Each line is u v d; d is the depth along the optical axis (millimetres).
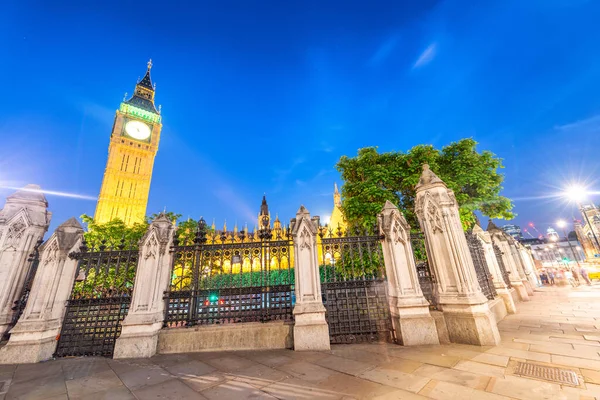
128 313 6410
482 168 14094
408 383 4105
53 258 6809
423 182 7945
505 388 3766
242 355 6020
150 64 104688
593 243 49062
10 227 7020
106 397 4016
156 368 5289
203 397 3941
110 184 75250
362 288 7266
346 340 6824
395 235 7297
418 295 6734
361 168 14500
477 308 6320
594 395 3426
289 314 7008
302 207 7660
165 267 7078
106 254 7172
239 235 7637
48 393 4199
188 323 6855
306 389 4078
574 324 7621
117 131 79688
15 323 6676
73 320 6691
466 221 13016
